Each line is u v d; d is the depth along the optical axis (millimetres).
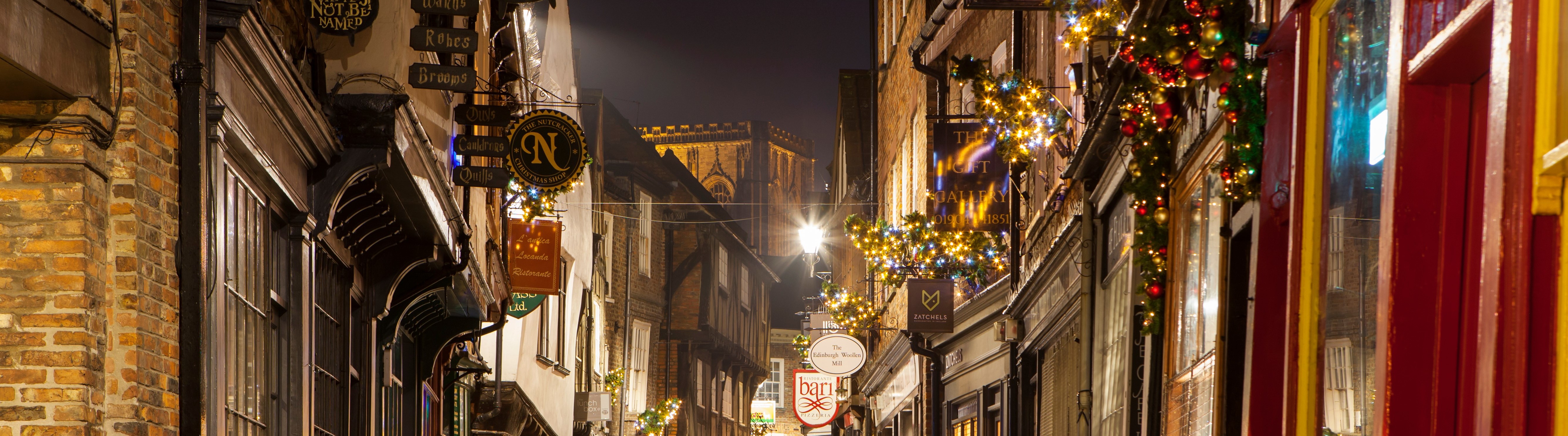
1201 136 6641
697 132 85938
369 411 9656
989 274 15766
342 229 8516
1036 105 11078
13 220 4676
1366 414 4238
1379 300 3869
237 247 5973
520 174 10750
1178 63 6340
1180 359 7449
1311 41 4852
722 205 41719
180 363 5242
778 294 58094
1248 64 5738
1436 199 3781
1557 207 2898
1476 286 3600
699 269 40344
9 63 4082
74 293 4672
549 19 17250
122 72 4844
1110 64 8219
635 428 34531
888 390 24656
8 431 4609
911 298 15719
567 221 21547
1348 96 4555
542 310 20016
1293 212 4902
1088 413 10648
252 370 6359
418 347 12914
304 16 7215
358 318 9531
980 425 15961
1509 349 2973
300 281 7184
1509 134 2977
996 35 15695
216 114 5309
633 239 36375
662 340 39344
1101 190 10047
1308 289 4730
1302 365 4730
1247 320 6230
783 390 55750
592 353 27219
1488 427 3025
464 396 16312
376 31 7629
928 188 14711
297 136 6750
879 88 25453
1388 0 4133
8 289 4664
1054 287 12344
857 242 16266
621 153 38344
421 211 8977
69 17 4484
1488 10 3244
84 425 4648
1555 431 2852
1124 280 9484
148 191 4984
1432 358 3736
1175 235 7523
